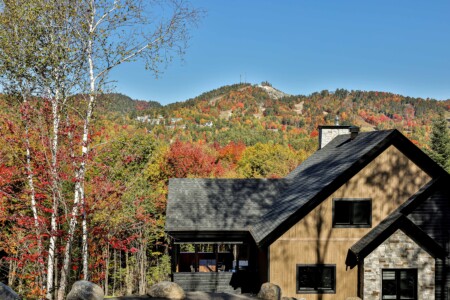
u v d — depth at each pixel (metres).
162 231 41.56
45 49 16.39
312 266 18.11
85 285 11.78
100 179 17.83
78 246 20.97
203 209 21.44
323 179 19.88
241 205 21.98
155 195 38.50
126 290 41.31
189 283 19.44
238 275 19.78
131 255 43.28
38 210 18.58
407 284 17.69
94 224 18.88
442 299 17.66
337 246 18.34
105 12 17.55
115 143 19.39
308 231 18.22
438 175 19.17
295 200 19.58
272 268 17.89
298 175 24.89
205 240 20.30
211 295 14.70
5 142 16.64
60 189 16.86
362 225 18.58
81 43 17.41
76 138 17.27
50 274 16.77
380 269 17.50
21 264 17.61
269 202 22.39
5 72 16.33
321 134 28.48
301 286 18.11
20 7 16.23
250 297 14.77
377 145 18.56
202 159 55.66
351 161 19.19
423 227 18.55
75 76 17.36
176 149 54.91
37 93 17.06
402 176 19.08
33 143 17.33
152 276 42.31
